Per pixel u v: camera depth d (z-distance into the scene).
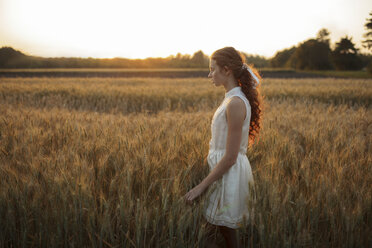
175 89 11.34
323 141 2.51
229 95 1.46
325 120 3.62
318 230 1.63
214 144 1.58
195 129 2.68
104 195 1.59
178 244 1.46
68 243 1.47
